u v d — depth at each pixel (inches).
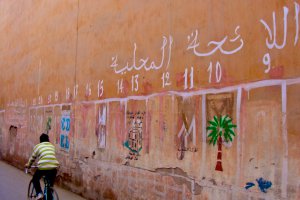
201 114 213.6
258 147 177.0
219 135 200.1
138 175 268.8
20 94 590.9
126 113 288.2
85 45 366.6
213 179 201.9
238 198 185.6
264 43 178.4
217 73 204.5
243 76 188.1
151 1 266.1
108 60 319.9
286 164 163.3
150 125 258.5
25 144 551.8
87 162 347.9
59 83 427.8
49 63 466.6
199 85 216.5
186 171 222.2
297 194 157.8
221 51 202.8
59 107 423.5
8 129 650.8
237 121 189.5
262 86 177.3
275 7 173.9
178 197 227.5
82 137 361.4
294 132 161.0
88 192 343.0
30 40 556.1
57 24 446.3
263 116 175.6
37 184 292.5
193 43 223.5
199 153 213.2
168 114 241.0
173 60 239.5
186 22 230.4
